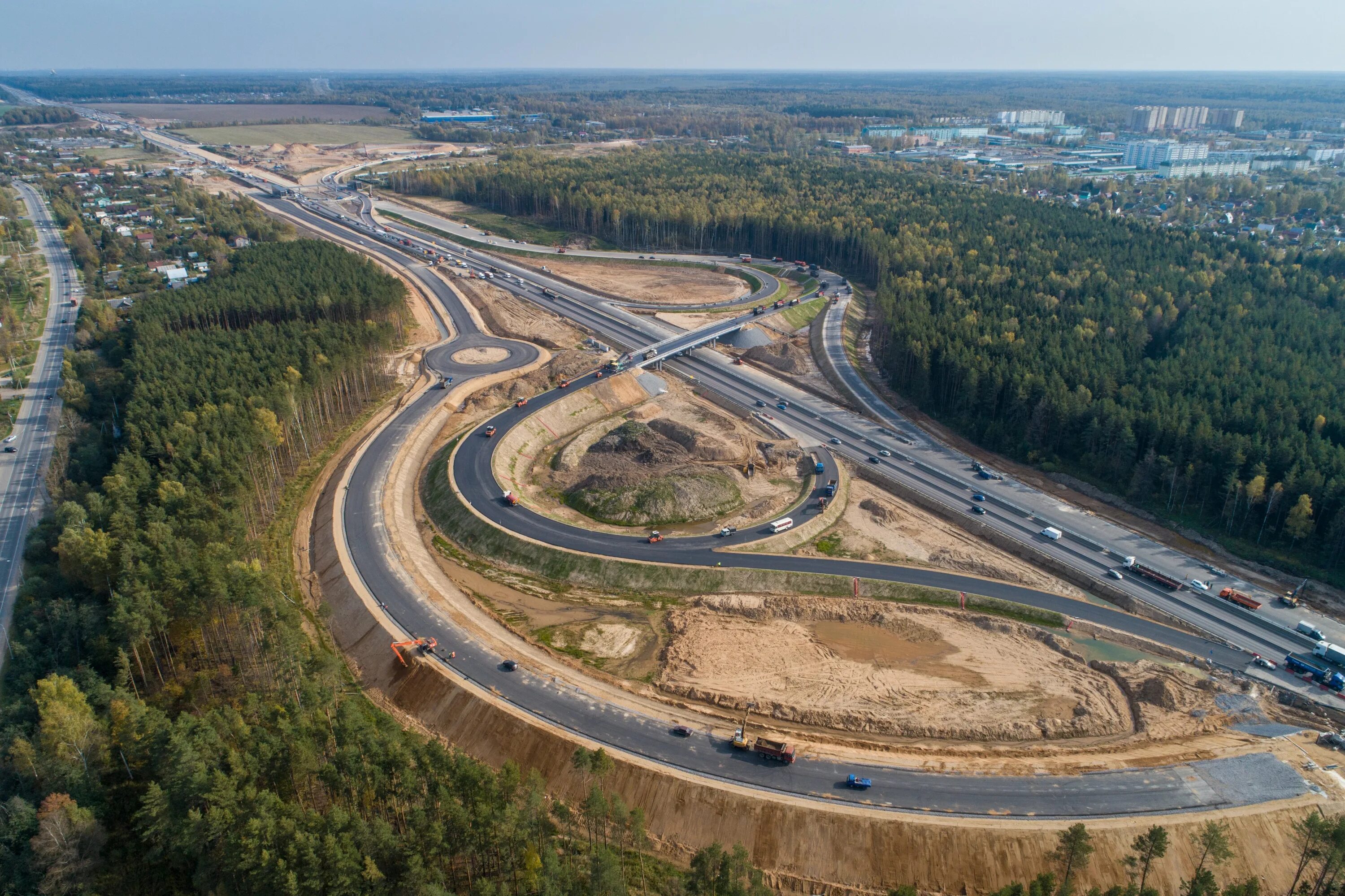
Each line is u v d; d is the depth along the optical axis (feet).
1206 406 508.94
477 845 242.37
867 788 291.38
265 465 484.33
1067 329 645.10
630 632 396.57
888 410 632.79
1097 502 506.07
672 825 286.87
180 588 325.42
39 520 453.58
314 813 240.94
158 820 242.99
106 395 558.56
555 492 522.88
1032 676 362.53
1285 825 275.39
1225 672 359.25
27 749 260.83
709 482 506.89
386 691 350.23
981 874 265.54
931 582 425.69
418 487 524.93
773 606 410.72
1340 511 418.72
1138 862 259.19
